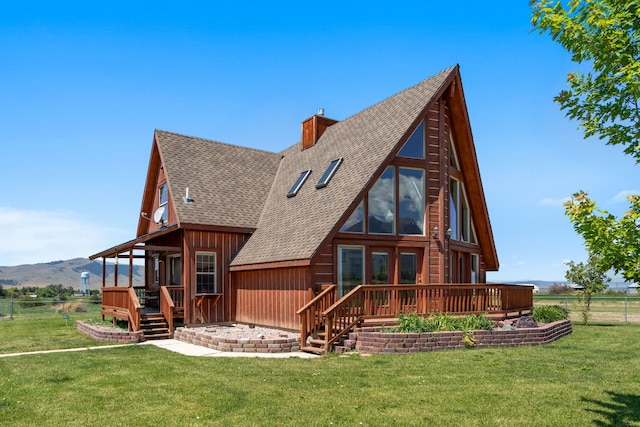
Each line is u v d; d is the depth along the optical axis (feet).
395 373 32.40
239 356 40.65
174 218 67.46
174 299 61.77
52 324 71.05
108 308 65.10
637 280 18.93
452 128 63.16
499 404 25.25
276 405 25.26
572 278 74.38
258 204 69.87
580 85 21.63
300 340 43.70
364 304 44.93
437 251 55.83
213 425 22.43
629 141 20.71
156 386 29.48
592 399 26.11
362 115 67.51
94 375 32.89
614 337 53.01
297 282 50.90
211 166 72.69
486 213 68.54
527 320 53.83
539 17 21.48
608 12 19.92
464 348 42.34
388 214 54.34
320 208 53.72
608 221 19.30
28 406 25.82
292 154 79.46
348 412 24.08
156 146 74.38
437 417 23.27
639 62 18.28
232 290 63.00
